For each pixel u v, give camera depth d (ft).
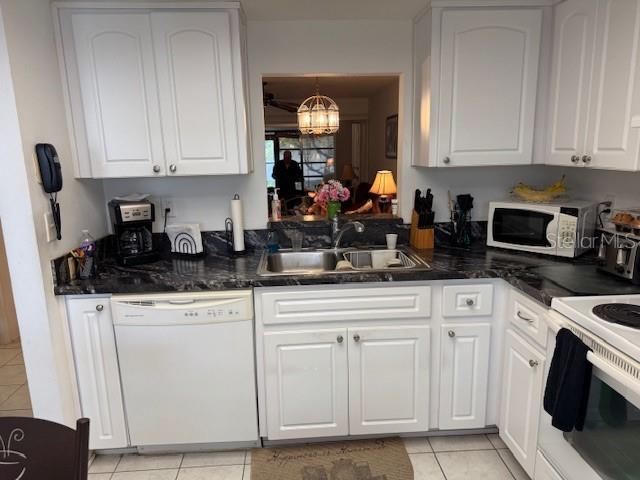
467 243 8.34
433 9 6.92
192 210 8.37
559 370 4.76
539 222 7.42
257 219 8.45
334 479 6.55
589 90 6.26
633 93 5.48
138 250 7.55
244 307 6.50
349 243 8.62
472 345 6.88
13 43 5.62
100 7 6.61
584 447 4.67
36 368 6.38
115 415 6.82
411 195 8.59
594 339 4.45
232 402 6.83
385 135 18.67
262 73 7.98
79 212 7.18
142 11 6.68
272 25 7.83
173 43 6.77
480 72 7.11
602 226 7.30
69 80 6.77
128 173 7.11
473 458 6.94
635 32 5.42
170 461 7.02
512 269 6.62
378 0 6.89
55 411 6.52
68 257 6.63
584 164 6.43
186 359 6.64
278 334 6.64
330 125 14.17
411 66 8.14
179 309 6.45
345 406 6.98
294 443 7.36
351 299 6.63
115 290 6.40
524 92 7.20
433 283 6.68
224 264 7.45
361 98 22.67
